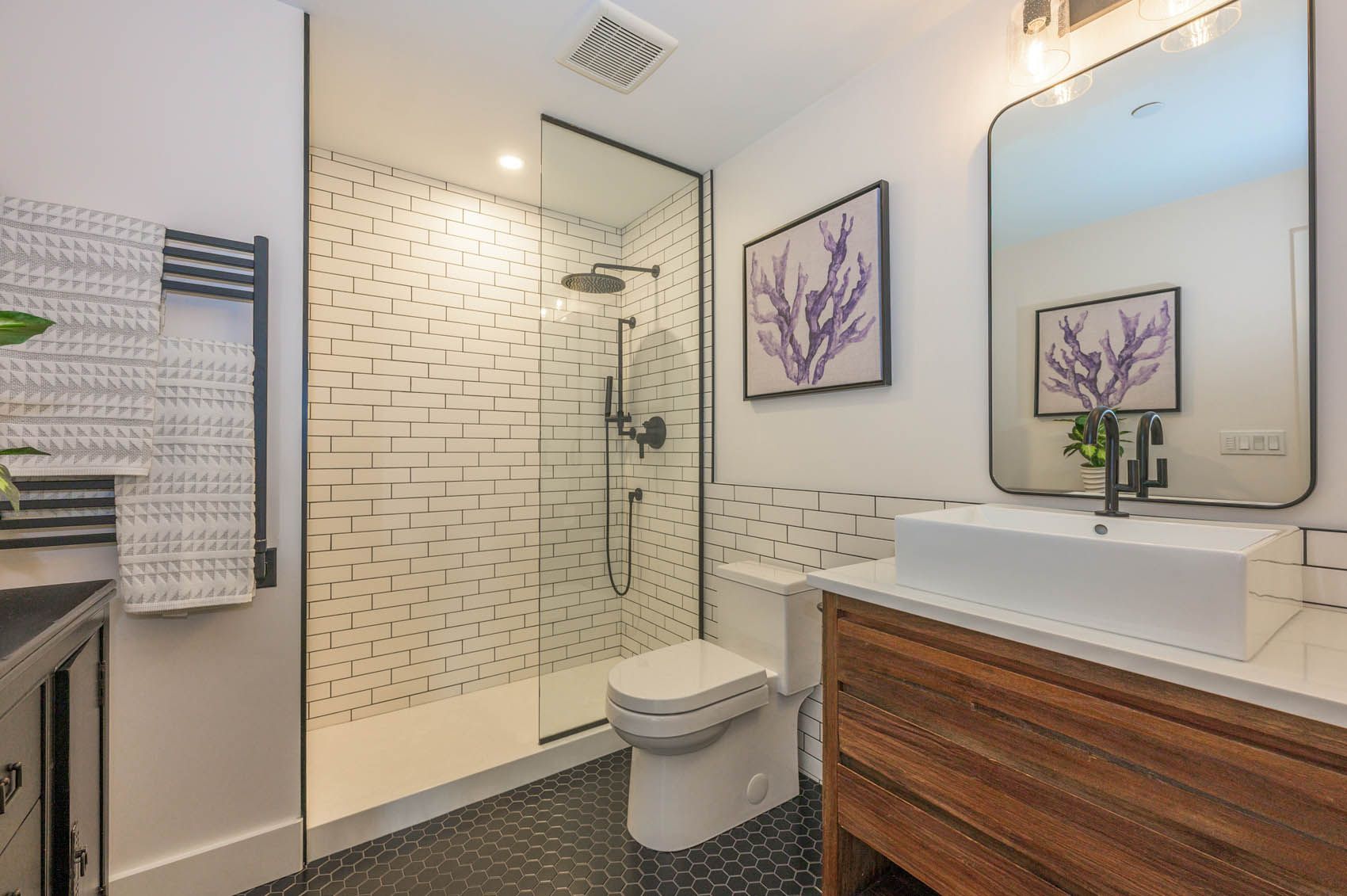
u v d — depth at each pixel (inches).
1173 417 50.8
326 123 88.7
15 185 52.9
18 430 50.8
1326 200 43.5
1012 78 52.4
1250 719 31.5
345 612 98.9
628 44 70.2
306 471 66.3
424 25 67.4
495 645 113.3
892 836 49.4
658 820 69.2
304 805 66.1
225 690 61.6
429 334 106.7
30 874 37.2
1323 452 43.7
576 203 96.7
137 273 55.4
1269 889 30.9
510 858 68.0
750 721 75.0
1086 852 37.7
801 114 85.7
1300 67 44.5
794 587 75.9
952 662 45.1
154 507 55.7
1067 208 57.3
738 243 97.1
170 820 58.7
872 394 75.9
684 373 104.7
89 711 48.7
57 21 54.9
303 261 65.9
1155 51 51.9
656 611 102.8
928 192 69.4
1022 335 60.6
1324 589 43.5
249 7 63.3
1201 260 49.2
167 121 59.1
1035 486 59.6
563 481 96.2
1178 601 35.5
